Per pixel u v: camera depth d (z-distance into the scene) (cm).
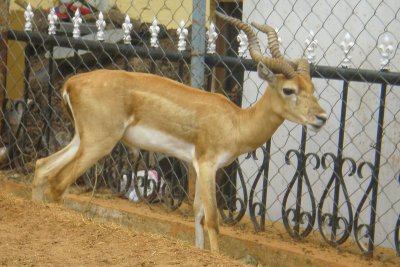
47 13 1024
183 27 802
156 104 729
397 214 765
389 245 766
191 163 750
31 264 548
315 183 812
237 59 771
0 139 934
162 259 564
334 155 749
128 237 606
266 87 779
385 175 773
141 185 852
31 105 950
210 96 731
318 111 695
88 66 971
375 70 733
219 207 807
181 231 788
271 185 841
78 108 743
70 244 589
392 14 766
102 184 887
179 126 727
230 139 721
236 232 782
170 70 916
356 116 786
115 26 1011
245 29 711
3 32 900
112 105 733
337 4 798
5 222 635
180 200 819
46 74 975
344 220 732
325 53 779
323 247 744
